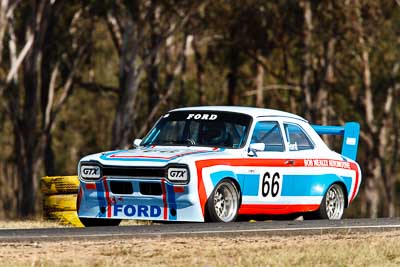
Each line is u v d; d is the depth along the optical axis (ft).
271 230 110.93
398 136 483.10
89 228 112.68
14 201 542.98
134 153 121.49
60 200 153.38
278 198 128.36
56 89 441.27
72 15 402.52
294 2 384.68
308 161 133.18
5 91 398.42
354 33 396.57
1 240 96.99
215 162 119.24
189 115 129.39
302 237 108.06
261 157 126.00
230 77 450.30
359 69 444.55
